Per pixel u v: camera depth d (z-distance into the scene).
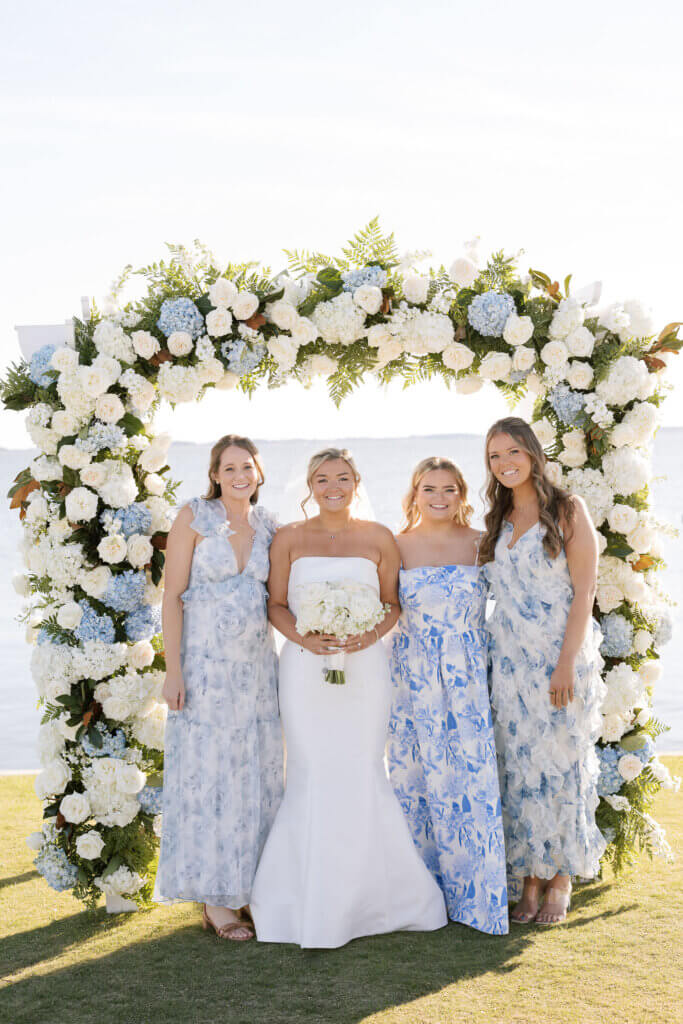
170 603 3.96
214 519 3.98
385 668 4.03
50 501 4.29
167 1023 3.15
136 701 4.22
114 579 4.14
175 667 3.92
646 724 4.62
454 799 4.01
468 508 4.32
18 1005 3.31
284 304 4.22
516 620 4.00
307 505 4.31
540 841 3.98
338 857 3.81
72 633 4.25
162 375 4.22
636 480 4.43
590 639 4.00
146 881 4.28
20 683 10.52
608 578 4.51
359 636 3.88
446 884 4.05
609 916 4.02
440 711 4.02
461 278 4.29
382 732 3.99
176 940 3.90
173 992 3.39
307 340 4.24
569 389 4.46
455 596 4.01
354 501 4.26
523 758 4.01
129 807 4.15
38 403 4.23
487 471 4.10
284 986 3.41
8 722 8.77
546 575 3.95
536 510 4.01
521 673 4.02
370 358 4.42
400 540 4.24
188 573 4.00
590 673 4.01
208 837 3.87
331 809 3.84
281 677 4.04
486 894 3.85
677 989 3.30
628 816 4.47
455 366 4.39
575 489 4.47
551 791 3.99
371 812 3.88
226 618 3.90
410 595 4.05
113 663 4.15
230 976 3.51
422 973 3.48
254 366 4.34
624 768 4.43
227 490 4.02
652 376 4.43
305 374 4.45
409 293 4.32
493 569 4.05
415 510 4.41
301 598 3.83
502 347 4.41
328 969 3.54
